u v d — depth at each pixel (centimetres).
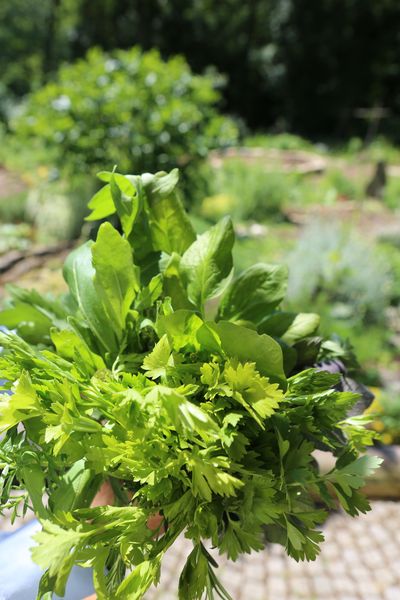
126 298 75
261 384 60
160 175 85
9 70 2291
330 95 2292
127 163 630
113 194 80
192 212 712
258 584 227
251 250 625
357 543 251
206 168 786
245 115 2428
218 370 62
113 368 70
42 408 62
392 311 515
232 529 63
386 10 2136
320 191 1050
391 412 313
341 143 1923
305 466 66
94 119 621
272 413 60
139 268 78
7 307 95
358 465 66
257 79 2381
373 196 1050
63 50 2388
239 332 62
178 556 231
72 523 58
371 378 366
